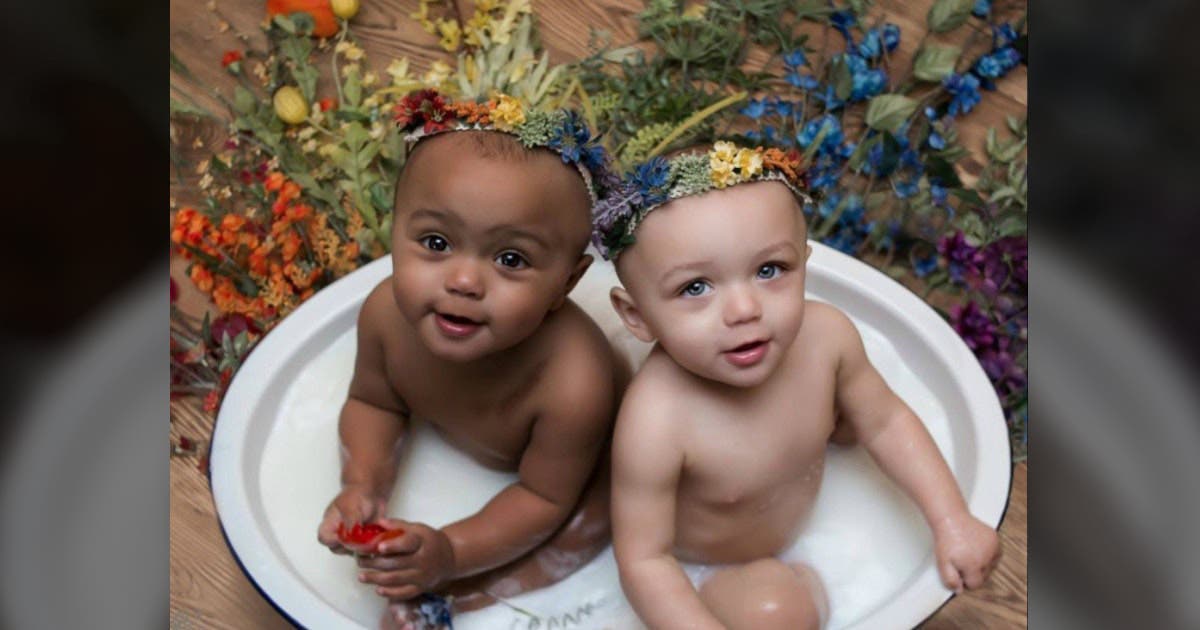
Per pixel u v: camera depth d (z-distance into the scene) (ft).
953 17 4.61
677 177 2.74
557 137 2.83
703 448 3.01
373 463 3.36
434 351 2.89
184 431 3.98
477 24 4.62
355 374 3.40
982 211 4.21
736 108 4.51
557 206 2.84
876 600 3.23
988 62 4.54
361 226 4.17
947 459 3.37
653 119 4.39
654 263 2.77
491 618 3.27
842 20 4.69
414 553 2.97
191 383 4.04
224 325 4.07
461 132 2.85
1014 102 4.57
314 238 4.20
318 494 3.40
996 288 4.01
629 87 4.47
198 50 4.66
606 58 4.55
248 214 4.26
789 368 3.07
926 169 4.30
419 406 3.36
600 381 3.17
